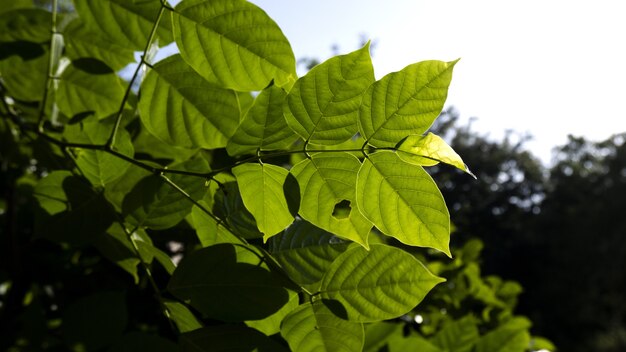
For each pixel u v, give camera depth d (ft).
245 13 1.42
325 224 1.35
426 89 1.25
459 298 3.72
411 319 2.98
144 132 1.99
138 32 1.53
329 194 1.34
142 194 1.55
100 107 1.87
